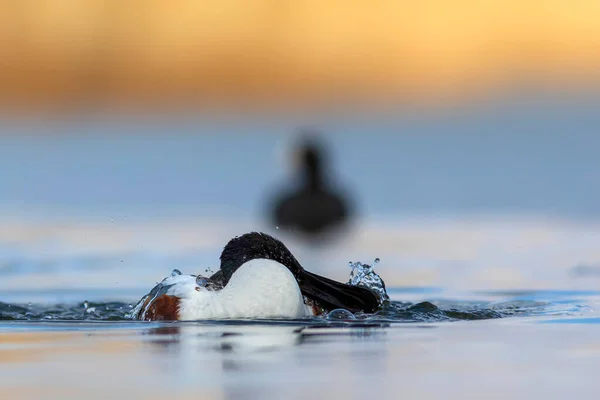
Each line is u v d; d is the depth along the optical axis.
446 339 10.53
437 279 17.08
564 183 30.33
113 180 32.91
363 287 12.82
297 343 10.23
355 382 8.29
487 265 18.64
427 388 8.09
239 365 8.98
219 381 8.31
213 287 12.58
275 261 12.31
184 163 35.59
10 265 18.69
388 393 7.91
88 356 9.49
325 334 10.88
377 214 27.47
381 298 13.70
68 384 8.23
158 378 8.44
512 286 16.11
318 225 24.02
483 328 11.41
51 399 7.71
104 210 27.52
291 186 25.92
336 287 12.87
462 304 14.23
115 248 20.70
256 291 11.98
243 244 12.58
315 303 12.97
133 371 8.73
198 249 20.52
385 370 8.77
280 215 24.62
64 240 22.08
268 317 11.94
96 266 18.62
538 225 24.53
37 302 14.91
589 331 11.11
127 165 35.50
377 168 33.97
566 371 8.77
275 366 8.95
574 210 26.88
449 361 9.21
